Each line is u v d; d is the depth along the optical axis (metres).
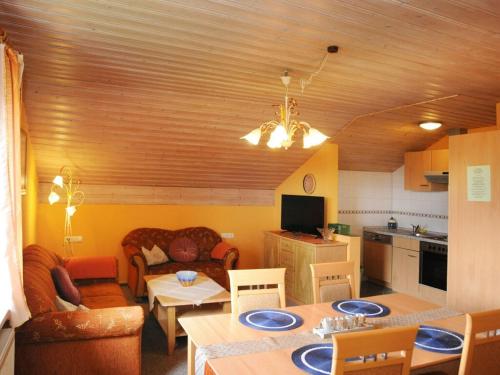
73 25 2.74
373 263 6.54
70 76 3.66
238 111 4.59
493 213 3.51
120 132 4.73
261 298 2.84
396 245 6.08
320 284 3.06
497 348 2.01
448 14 2.50
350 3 2.39
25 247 4.12
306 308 2.70
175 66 3.44
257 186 6.57
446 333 2.24
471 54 3.13
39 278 3.05
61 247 5.57
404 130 5.76
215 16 2.59
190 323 2.37
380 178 7.13
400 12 2.49
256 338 2.16
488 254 3.54
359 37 2.86
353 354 1.63
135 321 2.81
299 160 6.08
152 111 4.45
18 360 2.63
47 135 4.61
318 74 3.62
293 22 2.65
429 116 5.14
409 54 3.16
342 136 5.86
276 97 4.28
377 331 1.67
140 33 2.84
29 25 2.74
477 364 1.96
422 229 6.38
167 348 3.73
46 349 2.68
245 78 3.72
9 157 2.34
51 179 5.43
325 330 2.20
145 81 3.79
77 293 3.62
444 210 6.26
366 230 6.73
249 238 6.62
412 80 3.77
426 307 2.75
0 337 2.22
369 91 4.12
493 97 4.32
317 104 4.58
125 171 5.56
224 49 3.09
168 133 4.89
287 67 3.46
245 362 1.88
